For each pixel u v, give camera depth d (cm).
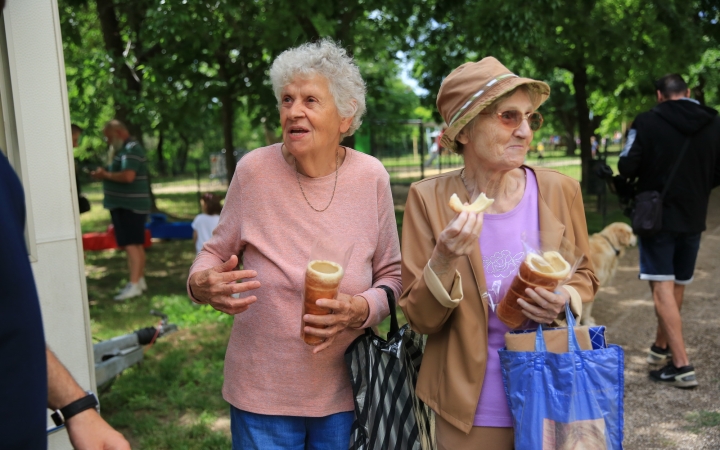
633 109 1712
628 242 588
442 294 183
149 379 467
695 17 1427
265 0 858
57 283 285
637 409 405
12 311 111
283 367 214
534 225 200
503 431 196
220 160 2248
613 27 1215
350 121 223
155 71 1012
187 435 385
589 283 202
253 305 218
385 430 206
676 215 427
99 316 661
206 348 547
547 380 180
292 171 222
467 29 935
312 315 192
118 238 750
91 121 975
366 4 903
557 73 2316
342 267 192
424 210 206
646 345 525
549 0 848
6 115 264
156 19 801
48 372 143
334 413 218
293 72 208
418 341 221
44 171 278
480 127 195
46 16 276
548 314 183
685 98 429
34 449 115
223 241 229
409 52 1266
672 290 438
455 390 195
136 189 741
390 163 1689
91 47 1343
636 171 440
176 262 1001
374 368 209
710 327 560
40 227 277
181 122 1146
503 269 198
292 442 220
